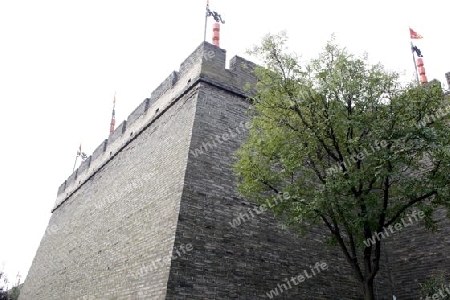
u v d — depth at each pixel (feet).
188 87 52.60
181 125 50.70
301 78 37.86
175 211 41.27
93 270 56.80
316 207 33.17
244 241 43.42
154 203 47.52
